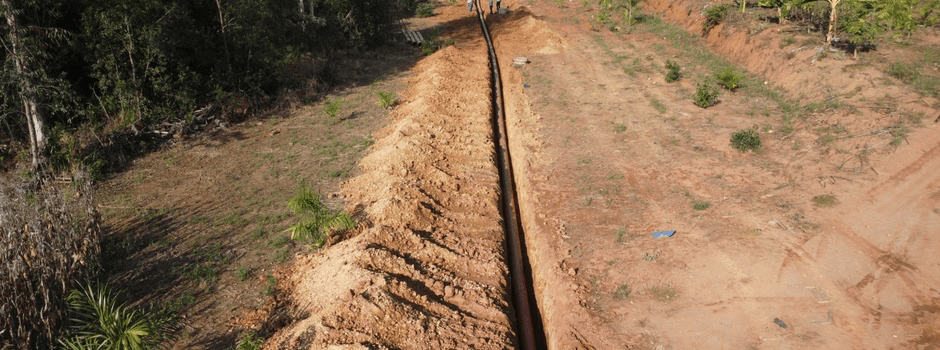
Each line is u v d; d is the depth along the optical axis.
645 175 14.88
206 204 14.15
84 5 17.92
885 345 8.81
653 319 9.76
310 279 10.94
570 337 9.50
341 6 29.20
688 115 18.77
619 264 11.29
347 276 10.30
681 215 12.84
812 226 11.95
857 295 9.91
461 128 18.69
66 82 17.36
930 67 18.72
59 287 9.94
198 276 11.18
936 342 8.79
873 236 11.47
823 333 9.13
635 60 25.45
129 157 17.12
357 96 23.05
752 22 25.20
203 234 12.74
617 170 15.25
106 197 14.59
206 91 20.86
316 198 13.12
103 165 16.23
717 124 17.81
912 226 11.69
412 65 27.92
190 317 10.06
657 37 29.67
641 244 11.88
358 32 29.89
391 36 32.94
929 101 16.38
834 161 14.60
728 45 25.30
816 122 16.75
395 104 21.72
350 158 16.89
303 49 26.17
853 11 21.22
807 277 10.45
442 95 21.41
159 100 19.75
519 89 22.69
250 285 10.98
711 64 24.05
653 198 13.71
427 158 15.88
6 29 15.60
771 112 18.48
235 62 21.88
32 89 15.70
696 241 11.77
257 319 10.01
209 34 21.06
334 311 9.28
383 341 8.93
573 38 30.12
